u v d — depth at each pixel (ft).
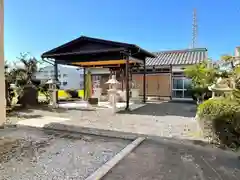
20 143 14.93
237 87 16.12
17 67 36.14
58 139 16.14
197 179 9.17
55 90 35.65
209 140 14.30
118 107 35.29
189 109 32.71
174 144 14.39
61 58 38.70
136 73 55.62
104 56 36.76
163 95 53.06
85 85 50.11
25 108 33.14
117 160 11.37
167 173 9.78
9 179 9.29
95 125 19.90
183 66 50.44
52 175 9.73
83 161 11.54
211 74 30.96
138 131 17.34
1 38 11.16
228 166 10.57
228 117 13.51
